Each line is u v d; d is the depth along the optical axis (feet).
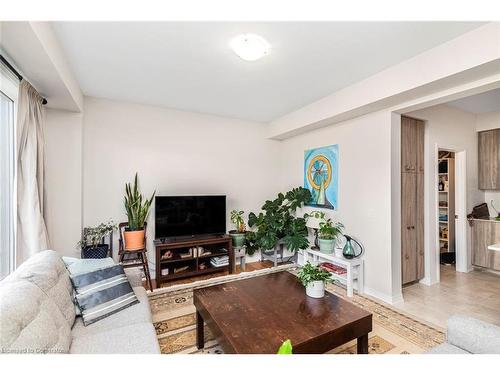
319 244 11.66
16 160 6.73
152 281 11.14
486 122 13.16
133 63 7.87
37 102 7.91
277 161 15.42
